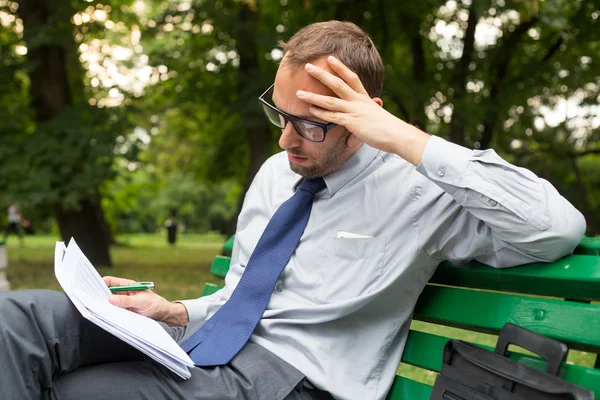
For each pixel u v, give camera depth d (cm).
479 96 1348
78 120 1195
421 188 196
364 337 200
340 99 187
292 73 192
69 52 1312
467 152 176
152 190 2439
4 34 1347
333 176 208
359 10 1258
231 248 283
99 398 175
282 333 200
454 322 193
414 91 1155
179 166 2273
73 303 178
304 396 193
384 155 207
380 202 201
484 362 157
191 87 1467
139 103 1623
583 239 177
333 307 197
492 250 185
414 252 193
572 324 161
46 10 1219
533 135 1667
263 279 208
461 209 187
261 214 237
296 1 1300
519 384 147
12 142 1163
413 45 1348
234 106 1219
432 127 1491
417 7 1259
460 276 199
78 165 1176
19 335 165
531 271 176
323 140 194
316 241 208
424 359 197
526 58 1446
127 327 175
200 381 185
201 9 1220
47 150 1144
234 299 207
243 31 1267
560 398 136
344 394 192
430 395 173
